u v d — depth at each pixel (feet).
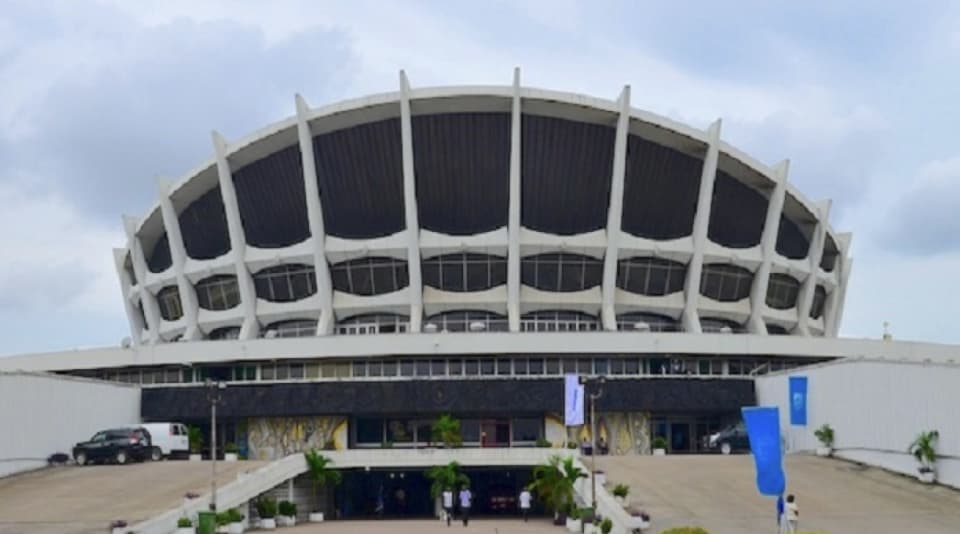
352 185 222.28
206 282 234.79
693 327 219.20
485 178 220.64
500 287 215.92
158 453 176.45
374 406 192.54
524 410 191.72
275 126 217.15
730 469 148.66
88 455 168.45
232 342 200.54
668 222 228.02
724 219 233.14
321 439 197.16
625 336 196.03
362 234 224.53
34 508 126.72
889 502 123.85
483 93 208.64
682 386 194.59
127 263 266.36
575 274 219.00
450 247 213.66
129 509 125.39
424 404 191.93
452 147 218.59
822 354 205.05
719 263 226.99
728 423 199.41
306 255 218.79
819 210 241.35
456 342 193.98
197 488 139.44
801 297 243.60
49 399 168.76
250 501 142.72
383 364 196.54
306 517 161.68
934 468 136.36
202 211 237.86
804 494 128.88
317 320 221.66
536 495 179.52
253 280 226.99
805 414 170.81
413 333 195.31
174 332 242.37
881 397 149.79
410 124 209.67
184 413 197.47
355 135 218.79
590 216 223.51
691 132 216.33
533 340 194.29
